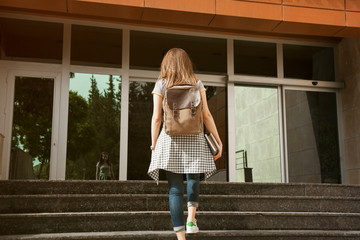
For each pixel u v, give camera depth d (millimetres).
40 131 6781
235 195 3988
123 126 7070
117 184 4070
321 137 8031
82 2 6062
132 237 3094
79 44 7176
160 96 2785
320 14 6746
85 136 6902
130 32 7441
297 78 8094
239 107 7715
